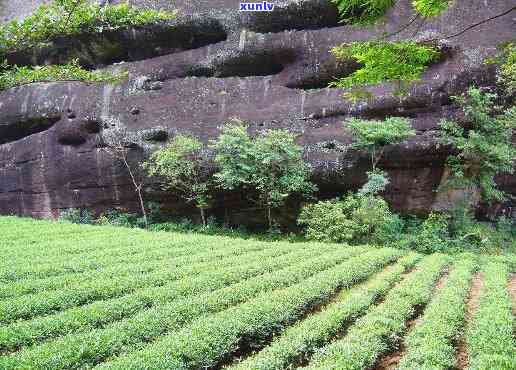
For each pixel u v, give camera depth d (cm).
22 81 1465
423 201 2250
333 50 876
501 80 2044
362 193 2067
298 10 2586
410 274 1445
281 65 2642
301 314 1057
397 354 878
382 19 835
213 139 2458
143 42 2870
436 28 2248
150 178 2553
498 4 2256
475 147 1986
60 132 2773
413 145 2162
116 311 951
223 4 2727
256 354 866
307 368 711
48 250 1528
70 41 2856
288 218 2436
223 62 2669
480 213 2289
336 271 1359
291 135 2245
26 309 936
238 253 1680
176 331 875
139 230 2134
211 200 2511
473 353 825
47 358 700
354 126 2097
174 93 2655
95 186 2705
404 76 885
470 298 1248
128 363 687
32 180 2847
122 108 2681
